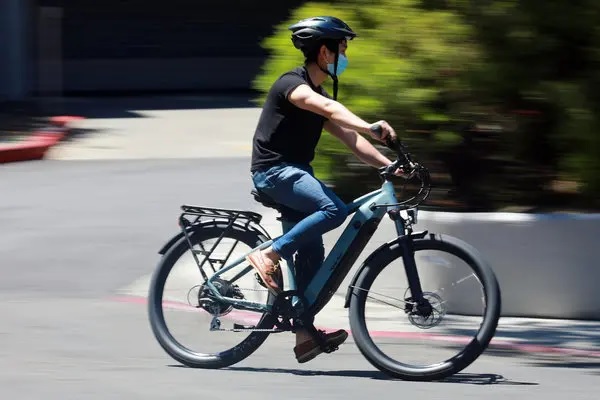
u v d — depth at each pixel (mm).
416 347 16500
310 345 16375
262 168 16062
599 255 19656
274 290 16094
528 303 19953
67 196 31672
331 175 21531
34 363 16828
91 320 19594
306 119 15914
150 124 49312
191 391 15406
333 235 19828
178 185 33344
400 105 20969
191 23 67125
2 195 31922
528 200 21281
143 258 24375
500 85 20828
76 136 45250
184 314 16766
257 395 15211
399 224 16234
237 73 67625
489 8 20906
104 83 65875
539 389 15672
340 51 16172
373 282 16250
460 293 16641
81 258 24344
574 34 20828
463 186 21453
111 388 15531
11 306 20516
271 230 21828
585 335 18891
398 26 21500
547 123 21062
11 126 46500
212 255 16672
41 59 62719
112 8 65750
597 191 20719
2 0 59312
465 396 15266
